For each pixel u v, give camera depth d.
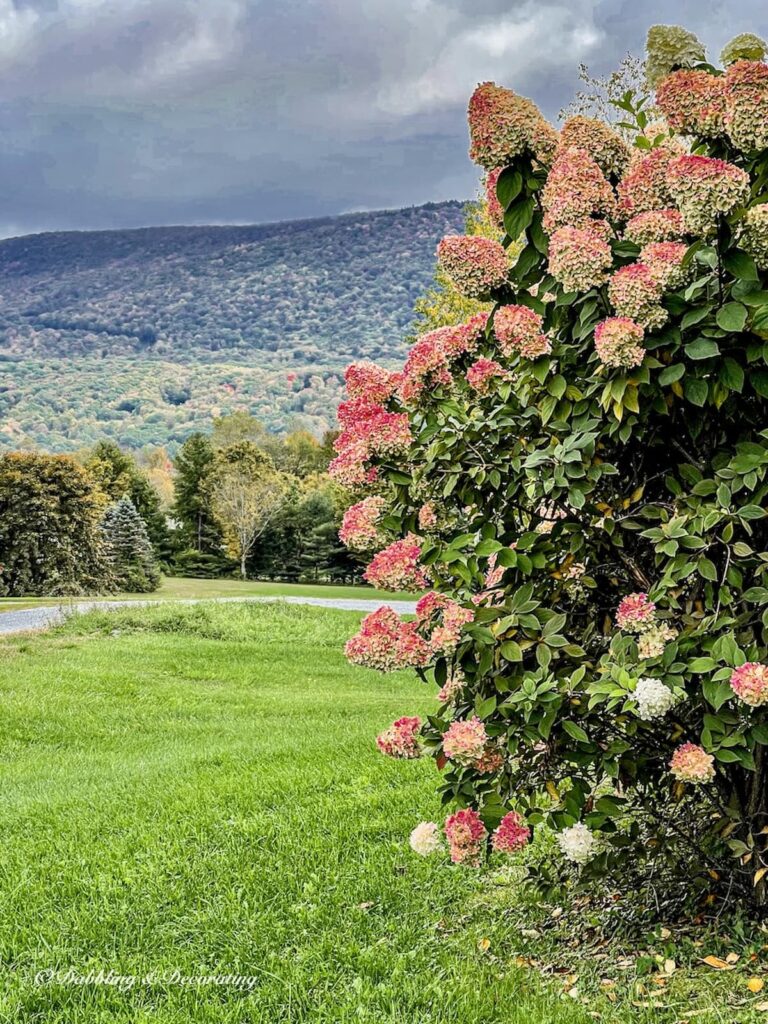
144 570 36.88
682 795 3.09
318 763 6.52
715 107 2.79
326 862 4.35
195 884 4.14
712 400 2.84
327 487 47.62
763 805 3.21
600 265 2.81
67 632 17.47
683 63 3.16
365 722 9.57
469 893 4.00
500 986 3.12
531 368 3.04
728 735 2.83
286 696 12.48
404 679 14.62
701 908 3.46
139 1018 2.98
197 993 3.17
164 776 6.61
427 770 6.00
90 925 3.76
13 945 3.60
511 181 3.10
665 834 3.35
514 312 2.98
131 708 11.41
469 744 2.97
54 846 4.89
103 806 5.72
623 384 2.76
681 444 3.22
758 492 2.87
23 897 4.12
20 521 34.41
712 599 3.00
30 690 11.98
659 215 2.90
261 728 9.71
